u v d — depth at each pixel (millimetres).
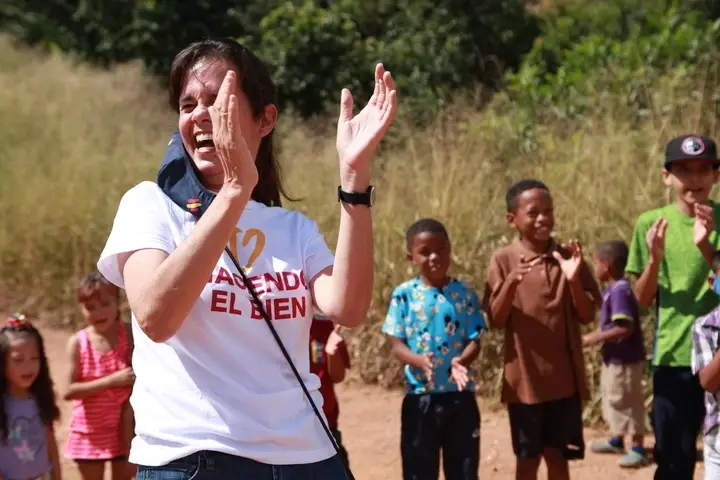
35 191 10719
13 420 4441
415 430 4988
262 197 2762
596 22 13938
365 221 2482
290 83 14094
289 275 2443
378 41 14844
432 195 8242
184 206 2422
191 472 2266
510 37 14961
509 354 5121
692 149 4797
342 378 4992
